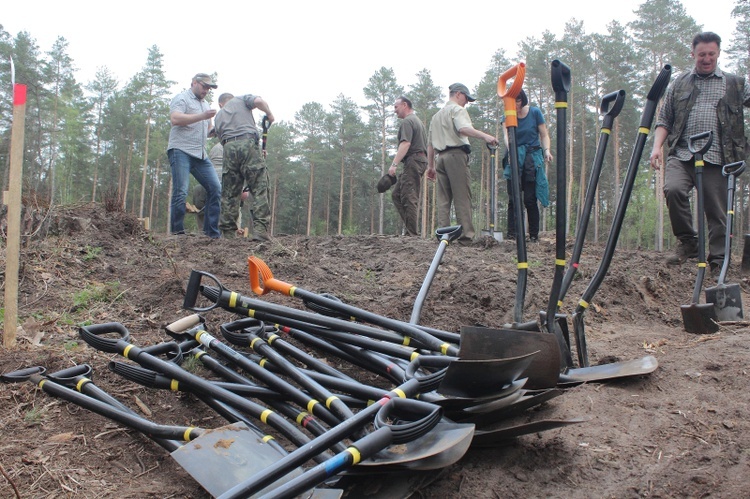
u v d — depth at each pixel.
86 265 4.52
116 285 4.13
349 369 3.24
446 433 2.09
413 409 2.11
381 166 49.28
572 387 3.01
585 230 3.17
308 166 52.09
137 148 48.75
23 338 3.16
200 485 2.12
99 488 2.04
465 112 6.65
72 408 2.52
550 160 7.04
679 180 5.74
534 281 4.87
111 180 49.81
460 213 6.82
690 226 5.92
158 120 47.88
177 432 2.19
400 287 4.66
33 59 42.34
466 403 2.33
